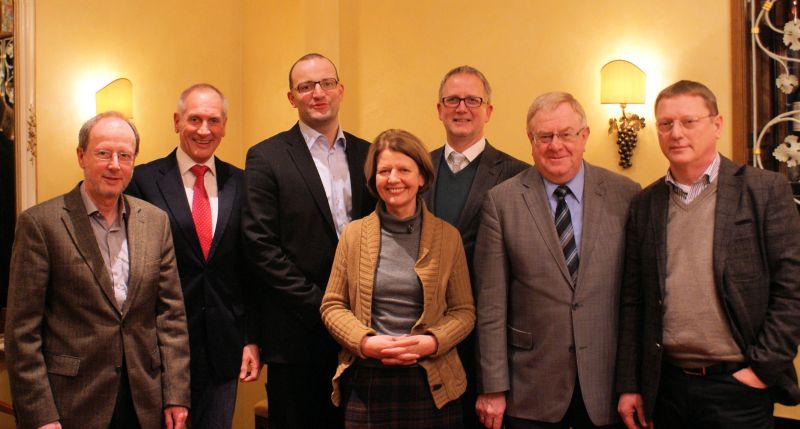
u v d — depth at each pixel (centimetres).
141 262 209
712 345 191
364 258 212
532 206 215
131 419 208
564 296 207
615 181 221
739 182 193
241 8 430
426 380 207
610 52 334
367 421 204
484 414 218
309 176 242
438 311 212
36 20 313
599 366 207
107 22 346
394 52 392
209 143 252
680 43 318
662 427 206
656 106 201
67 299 198
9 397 307
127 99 348
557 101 210
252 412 410
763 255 188
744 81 302
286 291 231
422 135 383
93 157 200
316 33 390
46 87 318
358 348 201
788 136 294
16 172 309
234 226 249
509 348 218
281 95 409
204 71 404
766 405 191
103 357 200
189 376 221
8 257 309
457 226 242
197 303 243
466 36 371
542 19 351
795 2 292
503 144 362
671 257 199
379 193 216
